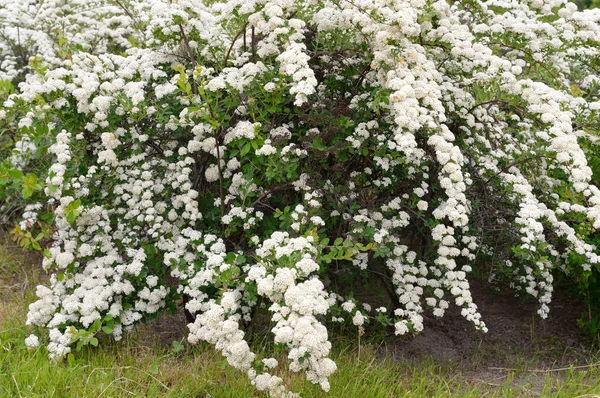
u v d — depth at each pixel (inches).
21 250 209.5
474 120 163.3
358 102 152.5
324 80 165.6
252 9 143.5
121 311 144.6
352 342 161.9
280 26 139.1
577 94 191.8
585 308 193.2
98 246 147.7
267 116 155.7
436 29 157.2
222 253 133.9
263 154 137.8
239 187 146.7
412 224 171.0
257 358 118.3
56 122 156.3
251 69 140.9
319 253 129.8
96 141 157.0
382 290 183.8
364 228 144.8
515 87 148.2
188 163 146.7
